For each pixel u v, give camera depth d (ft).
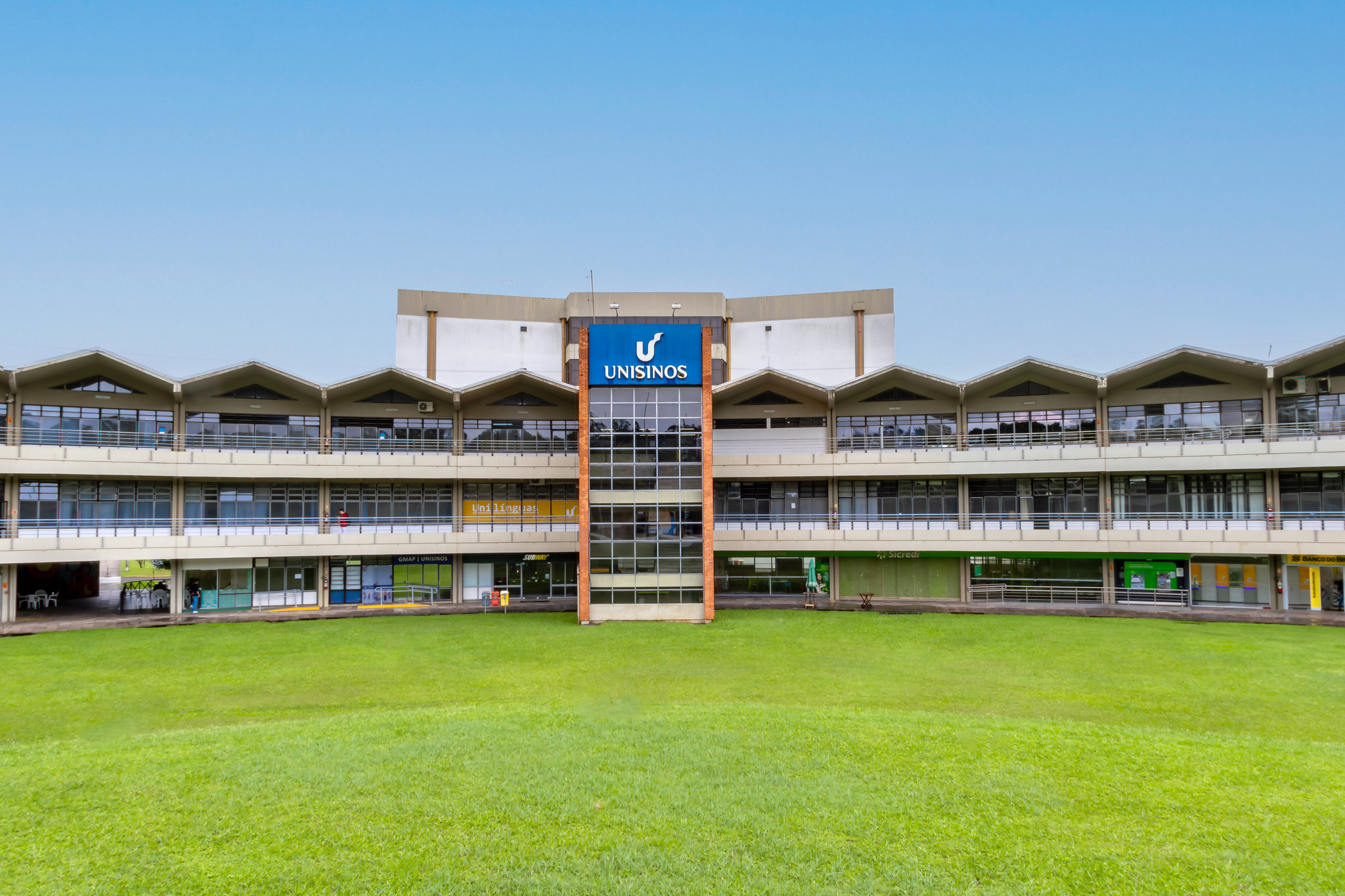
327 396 124.36
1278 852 36.14
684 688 68.03
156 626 103.71
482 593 130.72
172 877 33.71
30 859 35.01
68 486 112.78
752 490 130.82
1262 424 114.42
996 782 43.75
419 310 156.04
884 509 127.95
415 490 129.90
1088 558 120.57
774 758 47.52
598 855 35.78
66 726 57.62
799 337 156.87
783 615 109.50
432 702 64.08
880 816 39.68
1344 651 83.30
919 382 126.62
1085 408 121.70
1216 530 110.93
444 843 36.81
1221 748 49.55
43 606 121.80
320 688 68.74
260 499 122.93
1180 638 90.53
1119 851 36.27
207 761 46.83
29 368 108.58
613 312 156.66
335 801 41.11
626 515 106.22
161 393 118.93
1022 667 75.92
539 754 48.14
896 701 63.67
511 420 132.36
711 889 32.99
